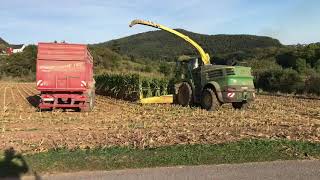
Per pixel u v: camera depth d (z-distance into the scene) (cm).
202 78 2325
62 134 1436
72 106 2266
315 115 2105
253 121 1764
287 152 1131
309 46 5444
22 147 1196
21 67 9156
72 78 2291
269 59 5897
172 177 878
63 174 902
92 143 1252
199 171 928
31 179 866
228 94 2206
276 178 873
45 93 2305
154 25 2589
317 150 1159
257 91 4306
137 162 1007
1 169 935
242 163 1009
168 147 1183
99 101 3212
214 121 1769
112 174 902
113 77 3856
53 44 2292
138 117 1930
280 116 1981
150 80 3161
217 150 1136
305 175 899
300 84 4025
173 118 1881
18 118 1914
